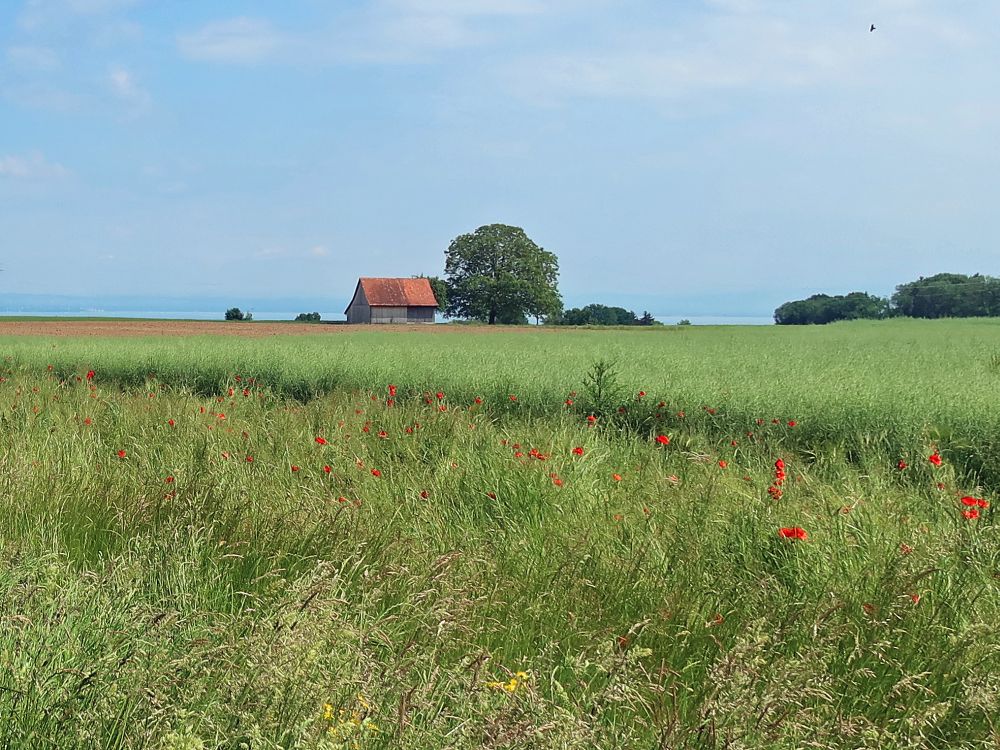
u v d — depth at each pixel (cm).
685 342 3428
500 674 345
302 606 324
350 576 439
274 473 693
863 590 416
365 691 277
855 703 335
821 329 6116
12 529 500
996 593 421
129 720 254
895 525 518
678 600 420
